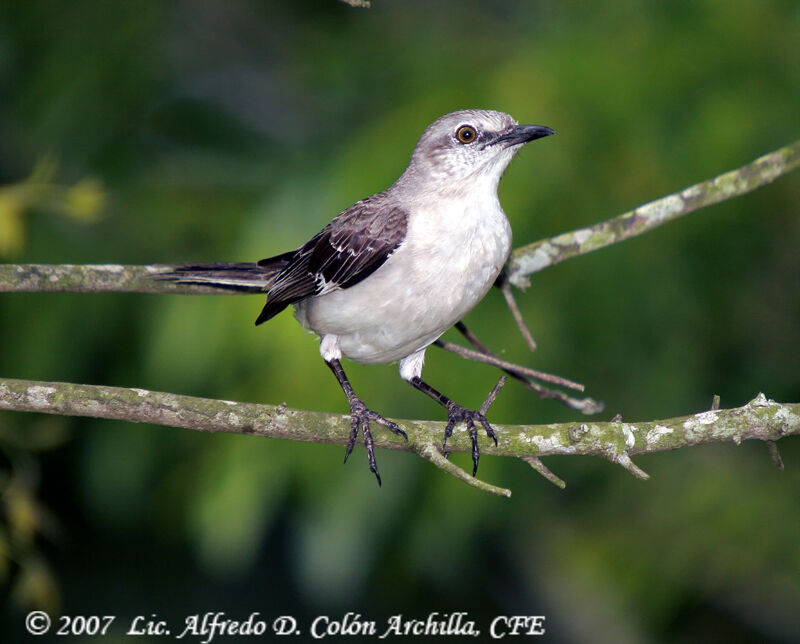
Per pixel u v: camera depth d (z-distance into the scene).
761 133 10.39
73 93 11.91
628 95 10.17
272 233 10.18
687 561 11.22
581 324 10.55
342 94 12.30
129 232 11.46
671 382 11.07
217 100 13.80
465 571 13.05
